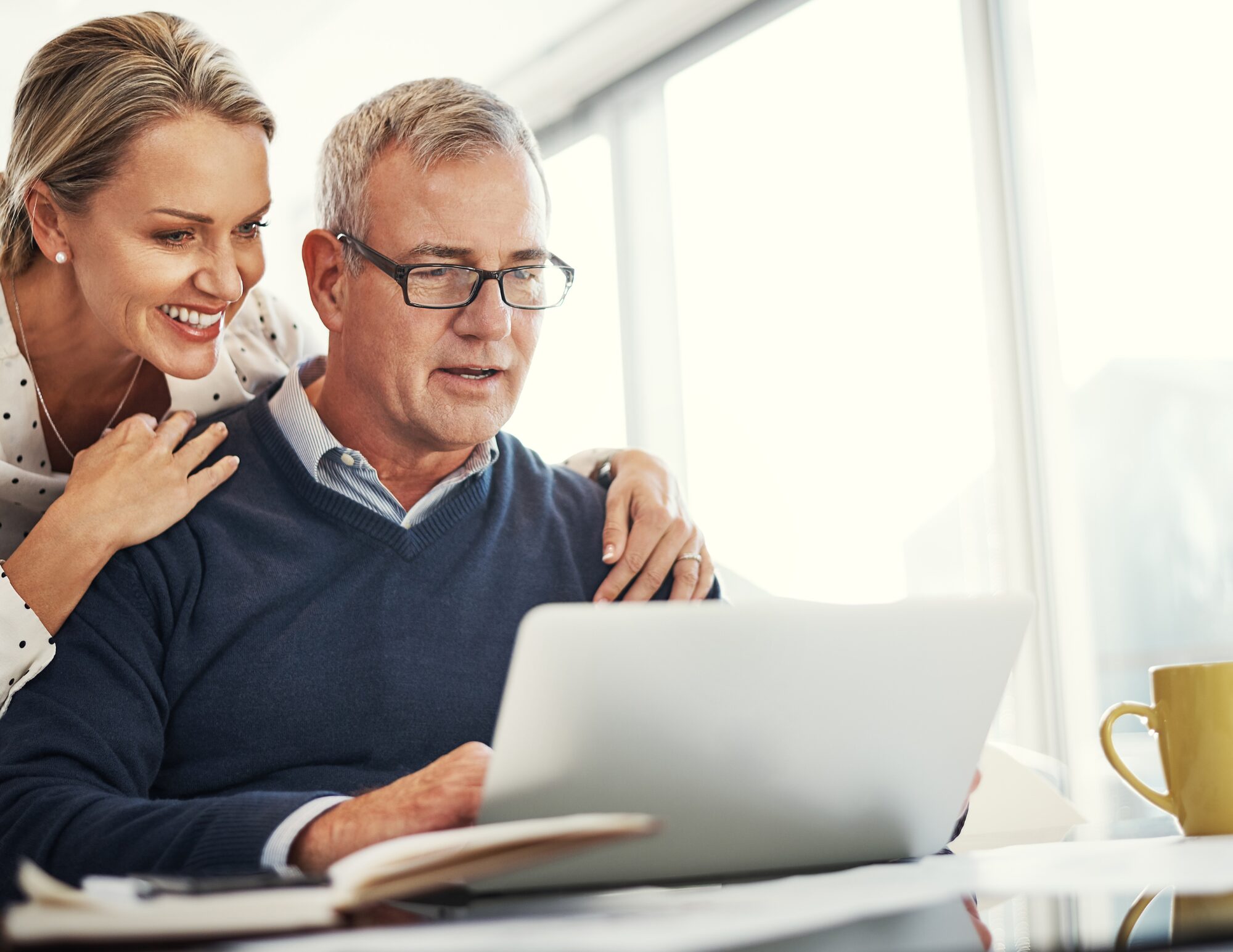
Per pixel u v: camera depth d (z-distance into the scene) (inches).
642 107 129.2
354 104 143.3
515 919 18.1
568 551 47.8
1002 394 99.9
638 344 127.8
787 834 25.3
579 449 132.2
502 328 43.9
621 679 22.0
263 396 48.6
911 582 106.0
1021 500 99.0
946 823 27.0
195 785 40.8
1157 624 90.9
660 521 48.0
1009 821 50.4
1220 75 86.4
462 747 27.8
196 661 41.5
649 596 46.9
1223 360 86.7
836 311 111.9
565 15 125.6
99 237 48.1
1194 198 88.1
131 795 38.0
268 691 41.5
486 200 43.7
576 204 134.9
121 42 47.3
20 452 53.2
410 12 123.7
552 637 21.3
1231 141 85.8
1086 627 95.0
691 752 23.3
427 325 43.4
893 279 107.7
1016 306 99.2
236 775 40.9
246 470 45.4
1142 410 91.7
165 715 41.1
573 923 17.4
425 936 16.5
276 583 42.8
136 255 47.9
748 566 117.9
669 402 125.1
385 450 46.3
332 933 17.3
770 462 116.7
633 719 22.5
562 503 49.6
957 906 19.3
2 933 16.5
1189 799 30.6
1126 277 92.8
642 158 128.9
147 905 17.4
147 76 46.5
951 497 103.3
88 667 39.3
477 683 43.7
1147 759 90.6
